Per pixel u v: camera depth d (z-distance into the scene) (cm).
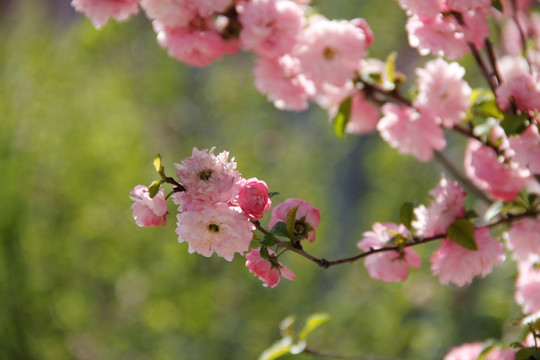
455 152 283
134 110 294
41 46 276
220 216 116
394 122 135
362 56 132
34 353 250
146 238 266
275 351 134
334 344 257
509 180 131
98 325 269
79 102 276
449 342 230
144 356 266
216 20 134
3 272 245
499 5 127
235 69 322
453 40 127
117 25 299
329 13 313
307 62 132
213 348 260
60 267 259
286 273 119
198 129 314
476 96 133
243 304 270
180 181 117
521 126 124
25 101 264
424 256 247
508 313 201
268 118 310
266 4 131
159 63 309
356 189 351
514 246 130
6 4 280
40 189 263
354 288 281
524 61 135
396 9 311
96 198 267
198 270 270
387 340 251
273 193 117
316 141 320
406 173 287
